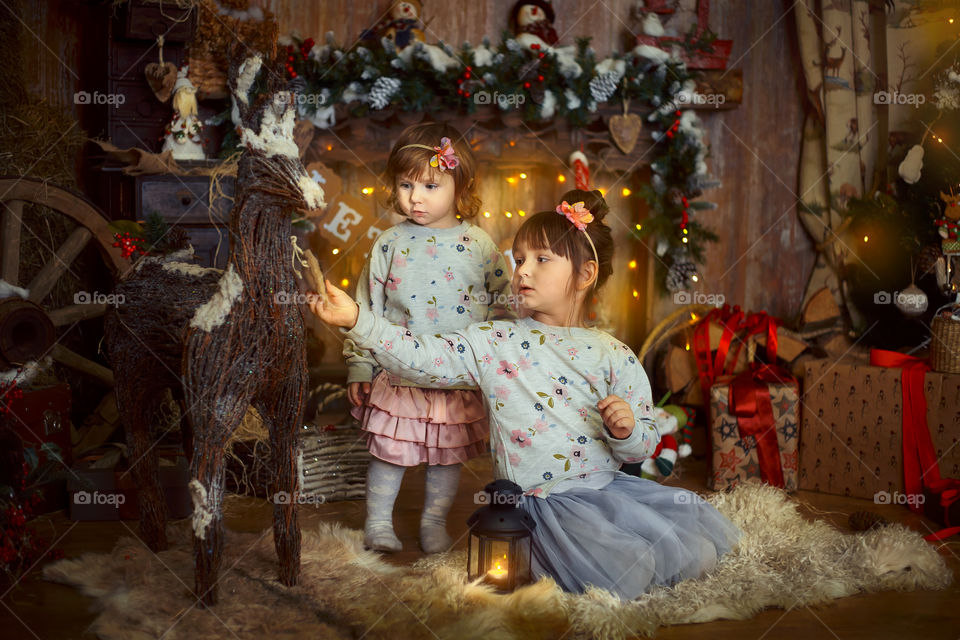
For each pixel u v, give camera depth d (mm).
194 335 1737
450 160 2234
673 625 1882
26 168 3080
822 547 2242
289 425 1865
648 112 3580
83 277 3244
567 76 3355
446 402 2260
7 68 3016
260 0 3387
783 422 2963
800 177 3826
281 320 1772
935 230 3230
